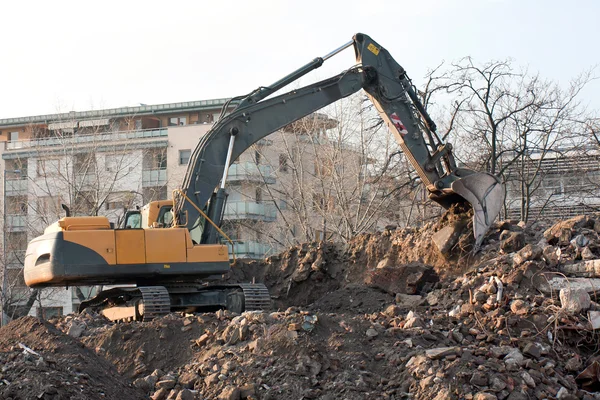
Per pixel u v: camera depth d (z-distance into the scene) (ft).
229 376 33.88
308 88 54.95
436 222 62.08
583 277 44.42
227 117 52.95
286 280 69.87
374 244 66.64
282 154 119.44
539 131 94.73
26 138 190.19
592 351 38.68
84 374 31.14
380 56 57.16
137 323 42.86
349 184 109.60
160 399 33.60
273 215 136.77
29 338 35.35
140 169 148.46
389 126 57.31
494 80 93.09
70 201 120.16
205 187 51.83
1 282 119.65
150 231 49.88
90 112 167.22
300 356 34.27
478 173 55.57
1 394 27.55
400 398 31.94
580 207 108.99
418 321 39.14
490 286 44.11
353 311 52.60
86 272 48.49
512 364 33.96
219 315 42.09
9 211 141.49
